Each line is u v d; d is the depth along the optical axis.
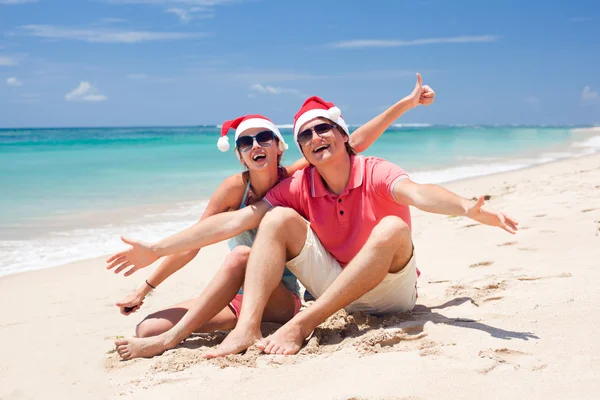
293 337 3.11
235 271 3.40
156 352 3.27
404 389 2.44
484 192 9.73
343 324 3.42
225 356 3.06
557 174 12.82
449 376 2.53
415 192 3.20
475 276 4.37
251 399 2.50
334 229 3.48
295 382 2.65
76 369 3.12
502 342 2.86
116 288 5.12
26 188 12.09
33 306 4.56
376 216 3.43
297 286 3.79
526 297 3.57
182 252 3.64
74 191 11.63
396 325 3.23
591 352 2.68
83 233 7.54
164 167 17.41
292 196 3.55
